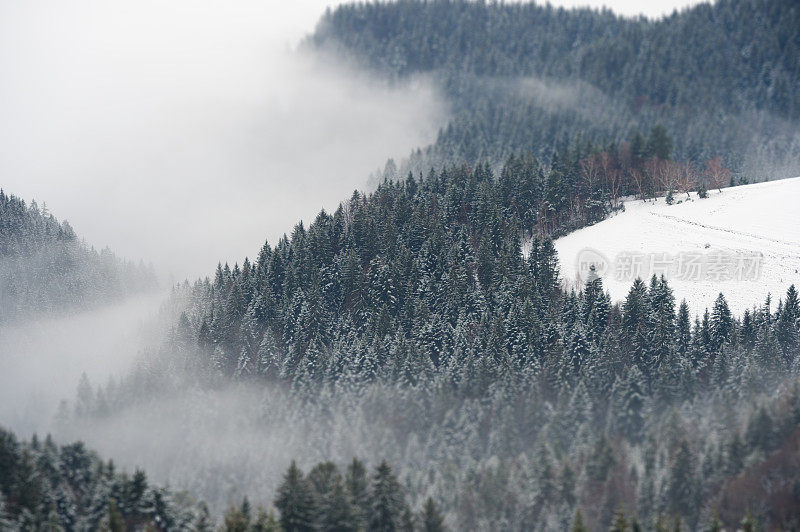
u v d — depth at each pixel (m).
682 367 140.12
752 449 118.62
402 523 110.38
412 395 139.75
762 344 139.75
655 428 127.94
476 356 148.62
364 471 115.75
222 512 126.31
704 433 124.94
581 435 128.62
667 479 116.44
